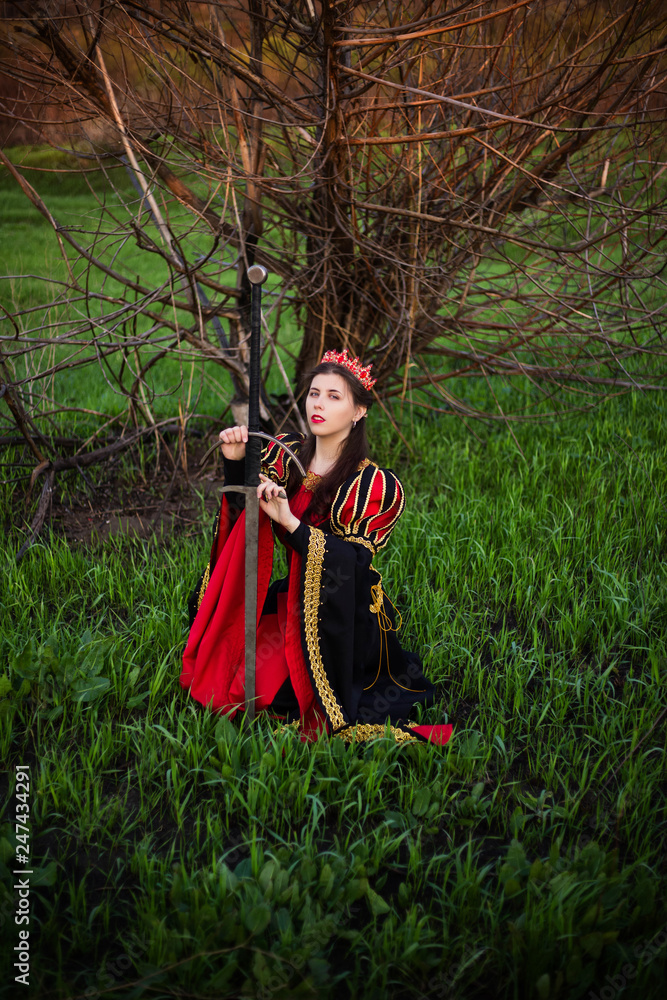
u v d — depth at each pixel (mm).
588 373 5656
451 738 2371
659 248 4641
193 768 2328
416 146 3934
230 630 2566
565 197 4289
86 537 3807
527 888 1889
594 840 2154
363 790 2271
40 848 2088
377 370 4652
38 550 3510
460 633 2990
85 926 1839
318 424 2480
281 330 6965
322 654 2402
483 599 3332
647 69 3330
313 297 4320
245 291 4098
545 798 2307
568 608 3270
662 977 1722
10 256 6539
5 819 2150
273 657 2604
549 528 3762
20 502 4047
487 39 3787
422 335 4523
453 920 1917
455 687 2822
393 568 3418
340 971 1806
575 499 4066
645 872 2025
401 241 4262
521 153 3750
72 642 2789
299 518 2596
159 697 2639
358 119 3715
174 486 4383
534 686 2859
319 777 2229
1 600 3090
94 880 2014
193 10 3648
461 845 2156
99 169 3498
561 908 1825
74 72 3336
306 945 1745
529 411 5195
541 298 4926
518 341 4789
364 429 2605
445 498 4016
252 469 2215
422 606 3162
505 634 3000
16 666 2566
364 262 4172
